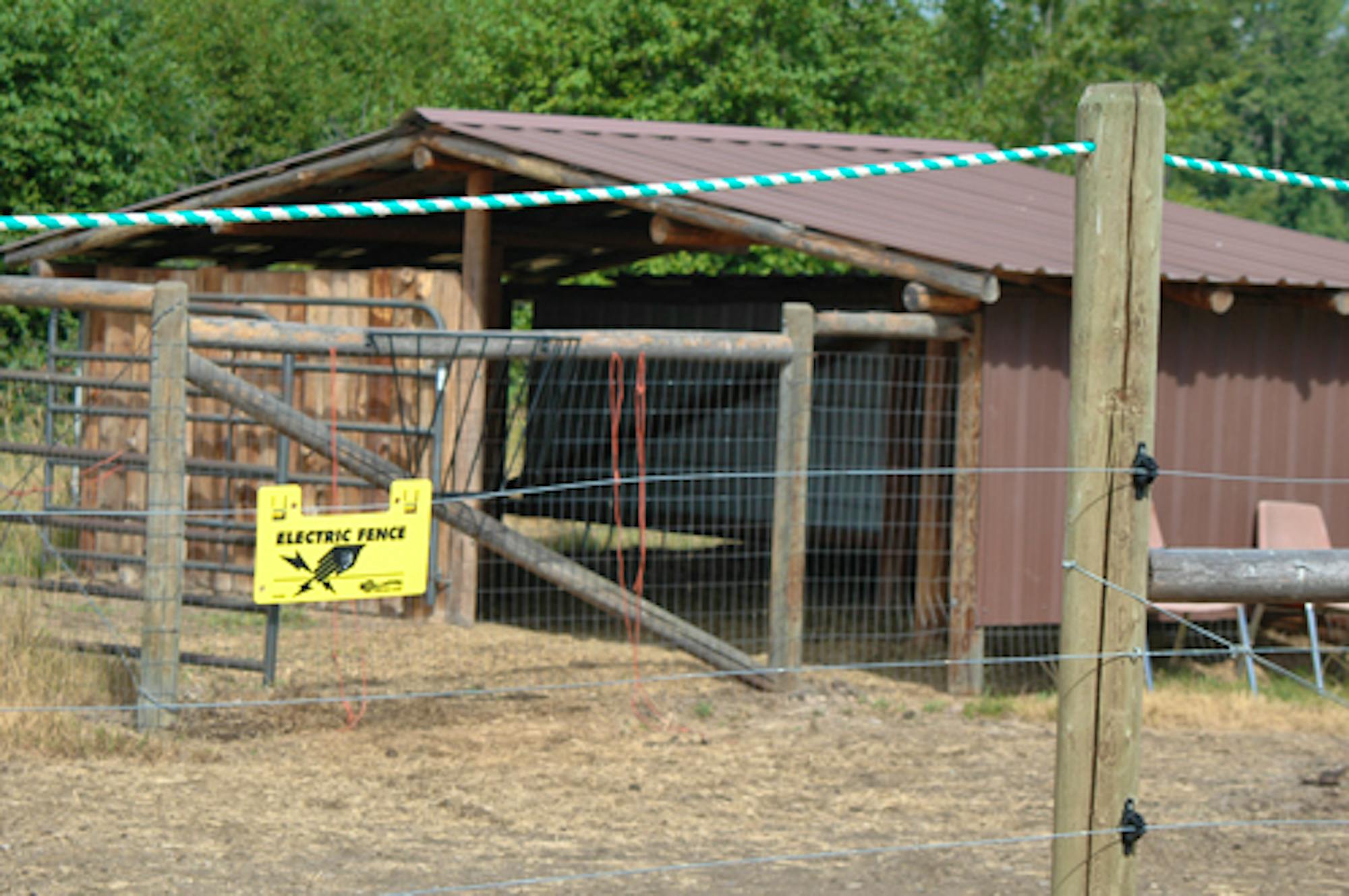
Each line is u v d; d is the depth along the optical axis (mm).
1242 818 8273
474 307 13852
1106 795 4715
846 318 11391
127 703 9578
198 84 39219
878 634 13773
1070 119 46062
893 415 15805
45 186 25953
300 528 5742
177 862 6965
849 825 8070
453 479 13438
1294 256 14383
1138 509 4668
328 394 13773
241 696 10328
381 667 11578
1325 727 10648
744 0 35875
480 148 13383
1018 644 13984
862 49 38281
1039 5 51031
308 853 7207
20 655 9398
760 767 9258
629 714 10516
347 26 45125
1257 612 12977
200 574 13984
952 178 16297
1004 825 8133
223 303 14367
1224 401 12719
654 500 18719
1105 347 4645
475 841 7527
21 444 11711
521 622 13906
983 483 11578
